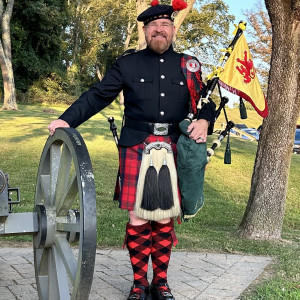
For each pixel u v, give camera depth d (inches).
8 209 87.4
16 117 685.9
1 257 146.1
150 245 109.0
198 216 241.3
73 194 81.2
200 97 109.4
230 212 260.1
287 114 186.5
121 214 229.6
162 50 108.8
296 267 141.9
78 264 72.2
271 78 187.8
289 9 179.6
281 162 187.3
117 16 1555.1
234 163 432.8
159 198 102.3
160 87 106.9
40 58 1269.7
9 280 124.5
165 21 107.0
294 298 111.7
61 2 1353.3
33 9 1136.8
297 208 296.4
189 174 102.3
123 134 109.0
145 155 104.5
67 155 81.9
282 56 183.9
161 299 106.4
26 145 441.7
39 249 99.0
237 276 131.6
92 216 70.6
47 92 1232.8
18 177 318.0
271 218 187.2
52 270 89.7
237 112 1154.0
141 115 106.8
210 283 125.2
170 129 107.7
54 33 1278.3
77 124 102.6
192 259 149.1
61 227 84.6
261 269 139.2
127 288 119.9
